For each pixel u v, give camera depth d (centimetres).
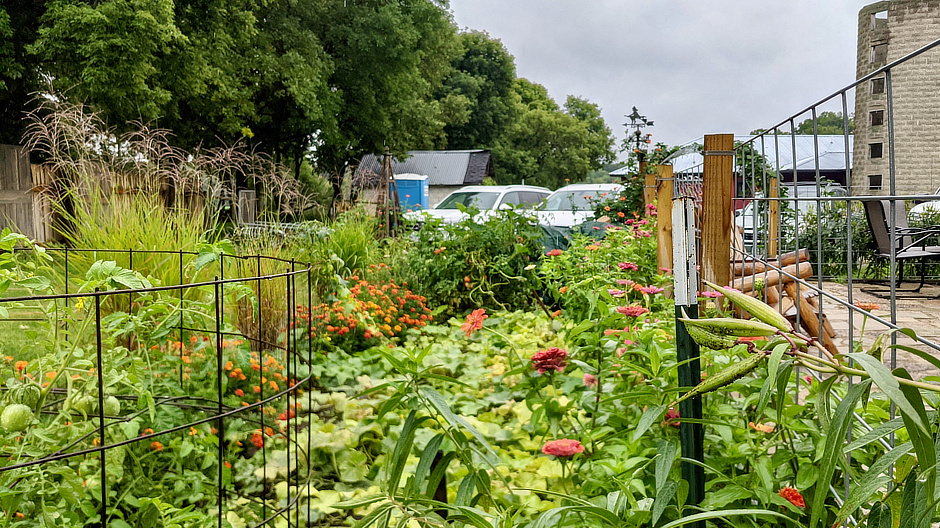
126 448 170
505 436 240
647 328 222
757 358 78
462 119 3700
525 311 523
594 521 141
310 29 1844
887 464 71
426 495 137
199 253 179
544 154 4916
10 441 142
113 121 1301
